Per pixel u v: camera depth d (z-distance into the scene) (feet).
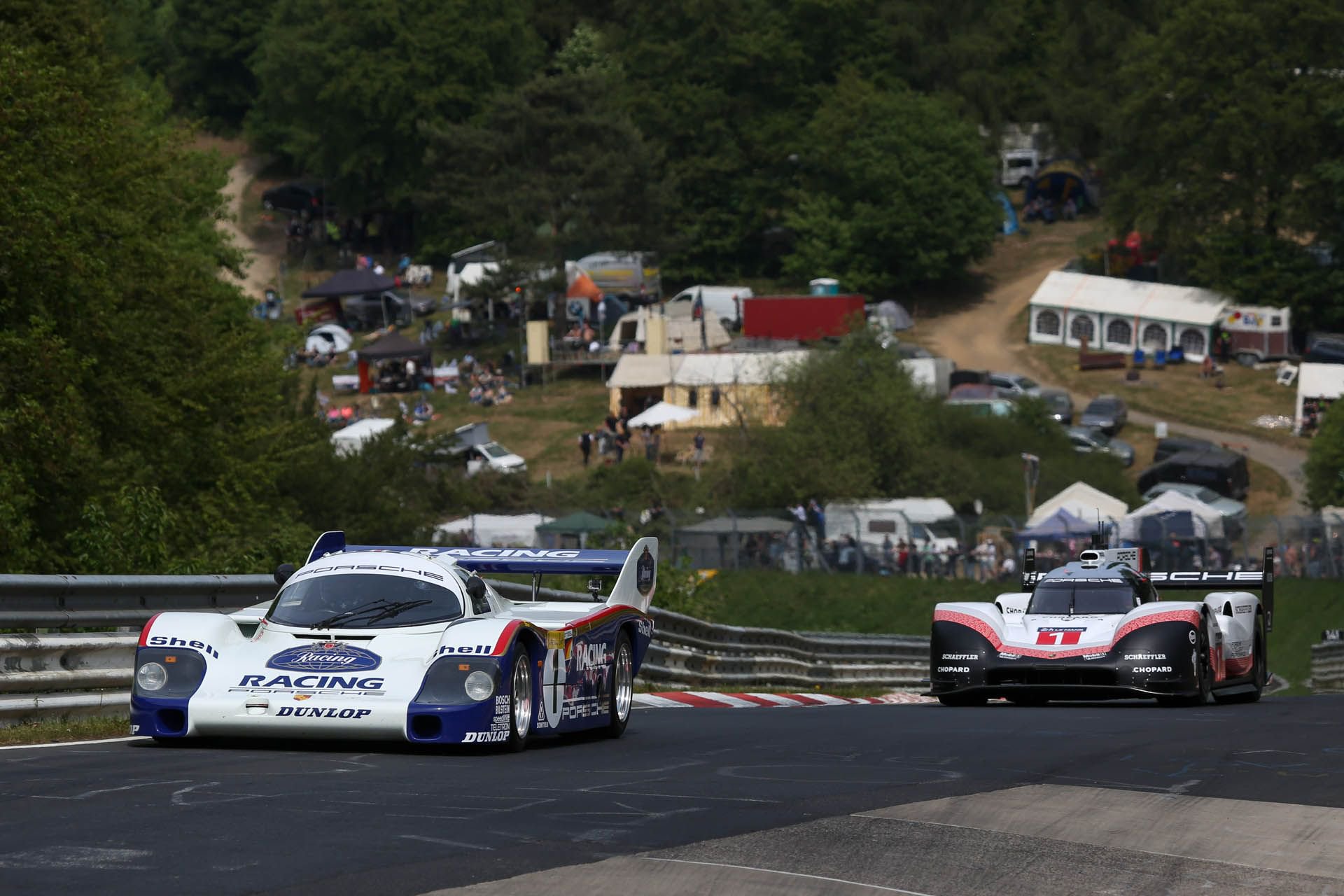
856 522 562.25
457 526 555.69
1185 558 525.34
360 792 90.79
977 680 196.13
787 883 70.64
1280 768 113.70
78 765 102.12
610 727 137.39
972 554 547.90
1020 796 97.19
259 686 112.16
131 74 616.39
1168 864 78.07
